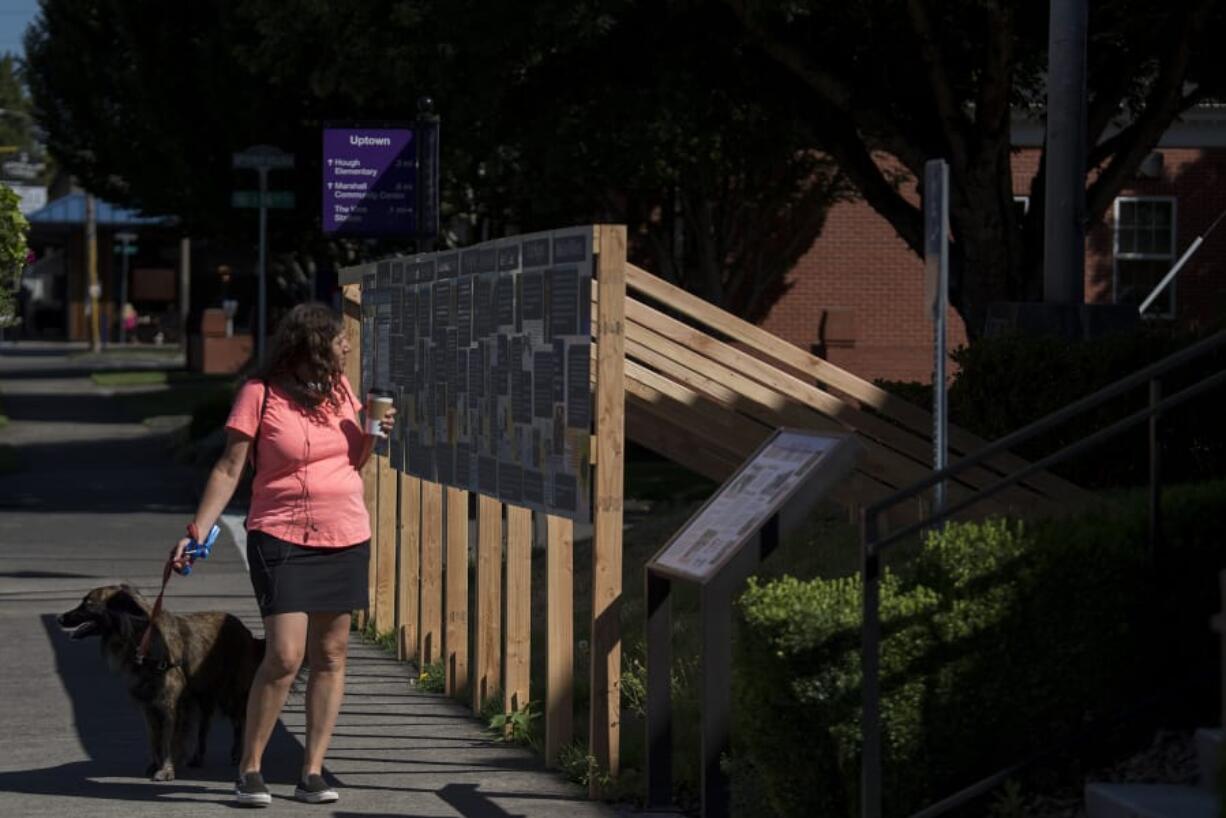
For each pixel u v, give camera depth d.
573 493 17.88
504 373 20.33
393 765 19.16
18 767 19.14
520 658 20.81
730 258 66.69
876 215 68.00
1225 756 11.70
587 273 17.41
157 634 18.14
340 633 17.42
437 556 25.08
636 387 20.70
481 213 63.31
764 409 21.00
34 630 29.78
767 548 14.80
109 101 83.88
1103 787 13.48
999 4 39.41
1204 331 25.77
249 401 17.09
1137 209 68.06
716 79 46.56
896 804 14.14
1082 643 14.14
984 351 26.94
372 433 17.16
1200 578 14.32
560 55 46.72
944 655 14.05
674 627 23.84
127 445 75.00
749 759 16.89
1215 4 41.00
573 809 17.00
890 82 44.25
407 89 46.41
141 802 17.44
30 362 147.12
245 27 66.44
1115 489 24.55
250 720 17.19
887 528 23.53
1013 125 65.81
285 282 94.69
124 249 176.75
